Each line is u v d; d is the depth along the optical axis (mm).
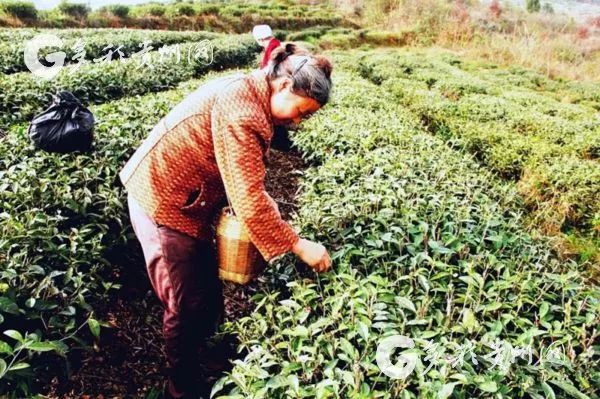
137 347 2693
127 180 1979
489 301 2104
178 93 6062
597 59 23812
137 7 27734
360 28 32688
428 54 21047
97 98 7176
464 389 1636
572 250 4391
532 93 13141
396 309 1960
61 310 2107
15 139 3512
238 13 30172
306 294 2029
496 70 18141
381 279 2012
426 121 8727
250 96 1730
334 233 2596
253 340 1937
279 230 1814
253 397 1616
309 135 5312
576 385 1787
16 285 2080
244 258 1922
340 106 6734
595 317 2078
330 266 2223
